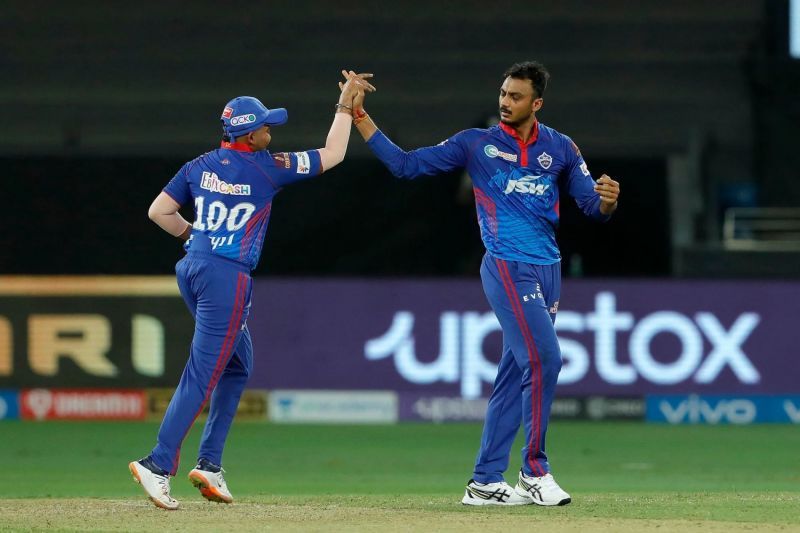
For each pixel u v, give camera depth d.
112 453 38.91
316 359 45.75
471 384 45.62
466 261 49.78
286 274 50.22
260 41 54.03
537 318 20.86
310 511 20.34
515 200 21.08
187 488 31.05
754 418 45.69
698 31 54.22
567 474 34.88
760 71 54.41
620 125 53.81
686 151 53.16
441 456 38.69
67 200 47.91
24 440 41.50
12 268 47.78
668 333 45.59
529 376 20.97
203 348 20.62
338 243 50.12
